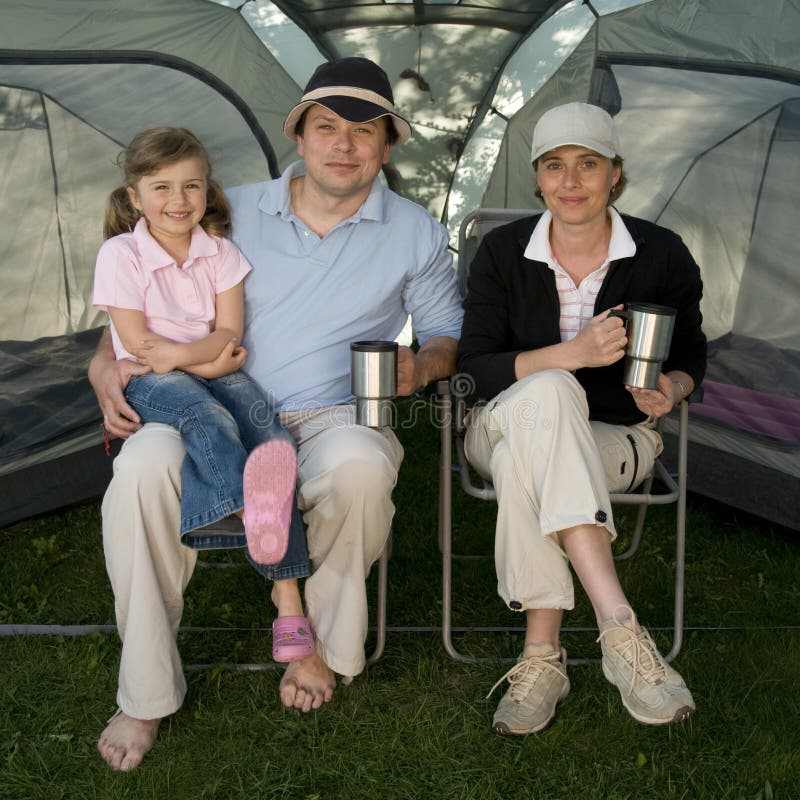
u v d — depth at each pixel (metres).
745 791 2.01
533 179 4.68
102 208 3.47
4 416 3.24
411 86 4.68
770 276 3.32
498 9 4.24
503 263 2.50
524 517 2.19
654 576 3.04
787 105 3.32
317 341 2.47
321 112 2.36
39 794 1.99
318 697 2.27
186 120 3.93
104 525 2.11
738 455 3.42
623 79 3.95
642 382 2.23
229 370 2.37
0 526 3.26
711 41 3.59
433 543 3.24
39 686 2.36
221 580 2.95
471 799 1.98
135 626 2.07
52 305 3.37
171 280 2.38
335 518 2.19
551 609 2.26
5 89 3.29
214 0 3.81
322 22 4.27
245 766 2.08
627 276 2.46
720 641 2.61
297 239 2.49
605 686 2.37
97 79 3.55
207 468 2.10
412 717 2.24
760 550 3.25
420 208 2.59
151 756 2.10
